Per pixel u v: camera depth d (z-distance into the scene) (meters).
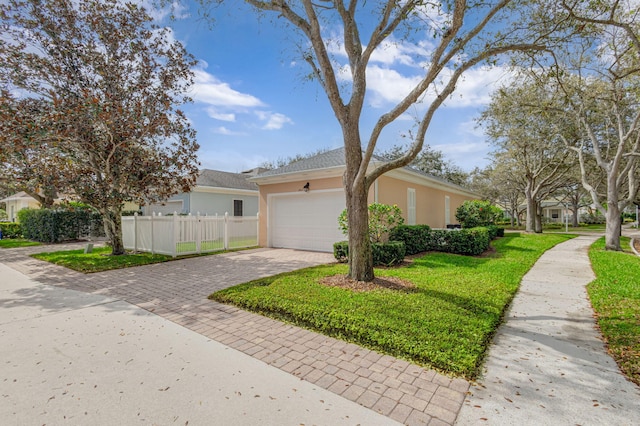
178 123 10.08
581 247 12.84
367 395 2.65
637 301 4.92
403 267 7.74
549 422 2.29
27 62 8.60
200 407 2.50
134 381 2.88
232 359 3.30
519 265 8.12
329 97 5.96
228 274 7.61
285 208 12.59
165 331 4.07
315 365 3.17
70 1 8.91
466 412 2.41
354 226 6.08
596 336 3.79
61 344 3.68
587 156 16.19
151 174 9.88
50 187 9.28
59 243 15.55
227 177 21.28
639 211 31.14
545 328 4.06
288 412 2.43
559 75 6.23
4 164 8.91
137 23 9.48
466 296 5.05
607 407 2.45
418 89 4.98
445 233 10.56
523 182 22.28
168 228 10.57
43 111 8.48
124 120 8.99
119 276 7.54
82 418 2.37
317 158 13.27
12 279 7.32
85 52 9.30
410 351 3.27
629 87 8.09
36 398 2.62
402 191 12.36
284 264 8.85
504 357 3.28
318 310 4.42
